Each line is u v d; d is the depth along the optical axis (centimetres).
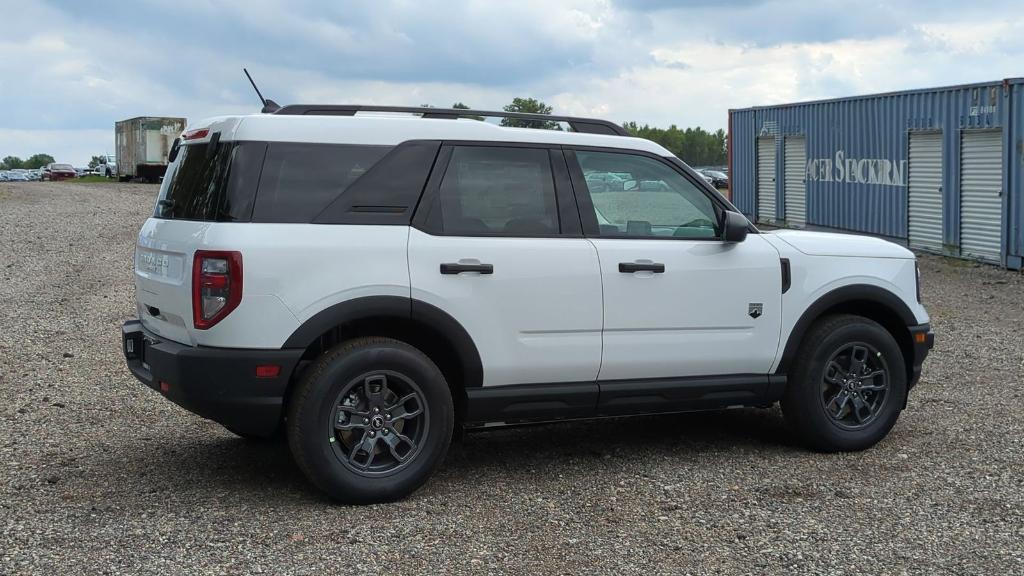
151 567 391
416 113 523
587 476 531
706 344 545
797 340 568
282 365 450
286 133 470
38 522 442
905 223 1884
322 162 473
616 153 540
